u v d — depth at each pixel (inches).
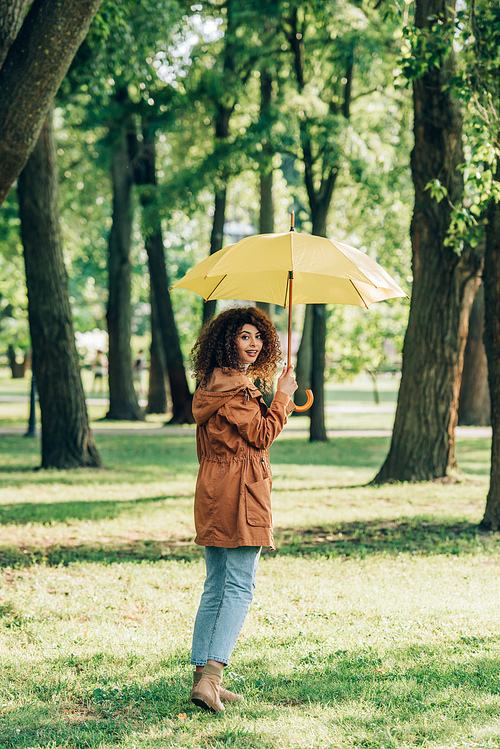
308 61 695.1
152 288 916.0
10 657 163.8
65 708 138.9
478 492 409.7
